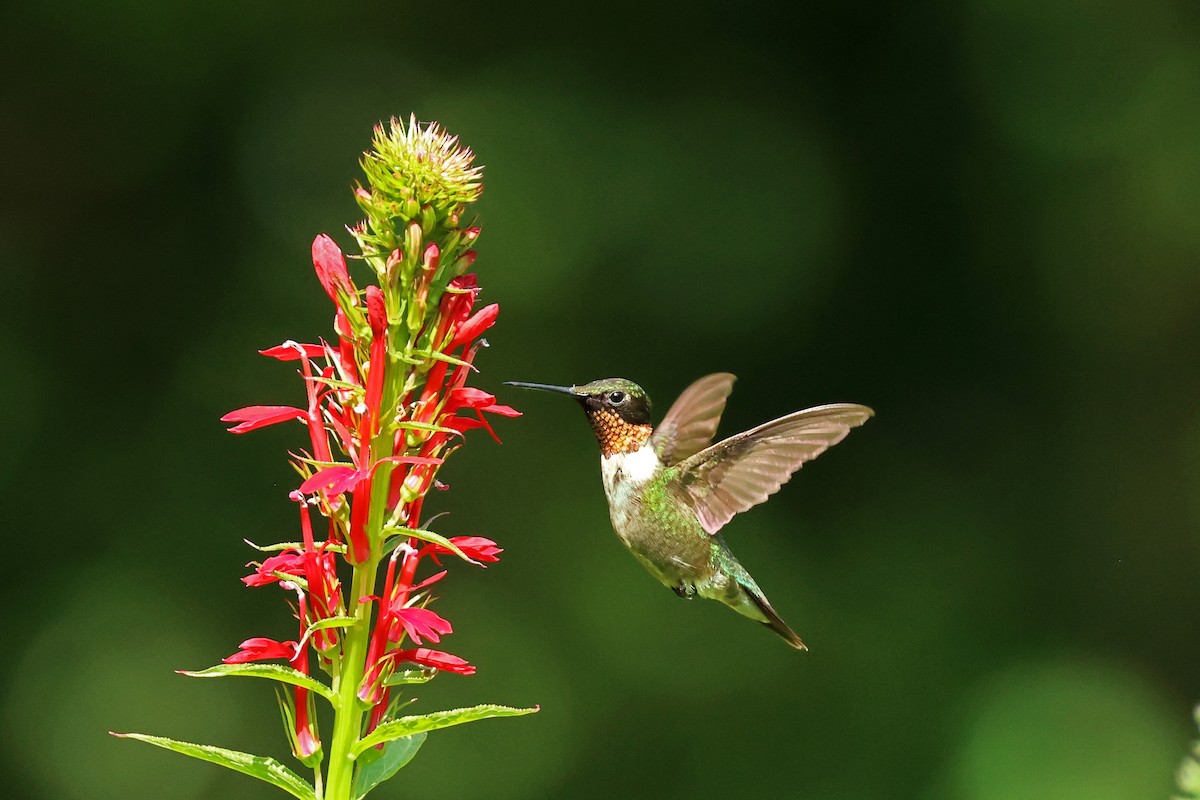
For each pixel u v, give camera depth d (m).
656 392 13.15
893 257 13.87
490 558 4.25
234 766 4.12
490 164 13.18
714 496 6.89
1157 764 12.22
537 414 12.88
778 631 7.06
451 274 4.22
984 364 13.87
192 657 11.73
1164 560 13.49
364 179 13.06
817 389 13.56
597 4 13.80
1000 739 12.41
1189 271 13.75
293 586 4.23
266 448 12.38
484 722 12.06
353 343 4.27
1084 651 13.11
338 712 4.16
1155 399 13.84
